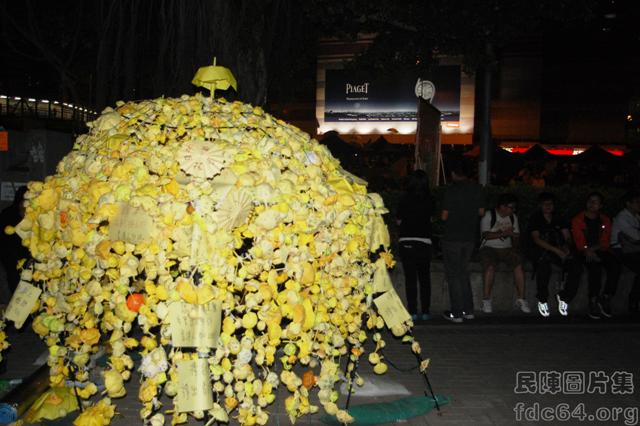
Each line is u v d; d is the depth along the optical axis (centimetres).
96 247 352
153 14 944
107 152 384
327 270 388
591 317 866
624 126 3297
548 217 885
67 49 1261
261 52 924
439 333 774
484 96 1256
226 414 354
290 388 375
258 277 358
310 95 3234
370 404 499
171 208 342
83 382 450
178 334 338
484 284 890
